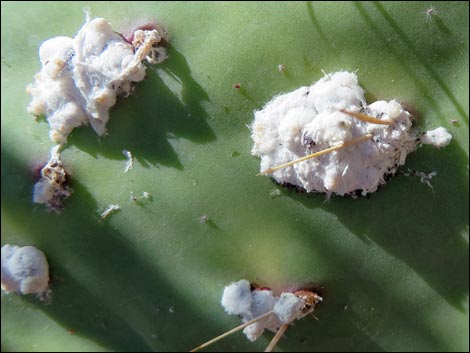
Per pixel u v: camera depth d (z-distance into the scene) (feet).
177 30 0.43
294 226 0.43
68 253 0.45
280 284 0.44
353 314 0.44
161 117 0.44
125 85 0.43
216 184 0.43
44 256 0.44
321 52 0.43
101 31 0.43
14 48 0.44
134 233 0.44
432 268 0.43
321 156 0.41
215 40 0.43
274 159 0.42
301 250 0.44
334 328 0.44
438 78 0.43
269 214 0.43
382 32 0.43
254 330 0.43
